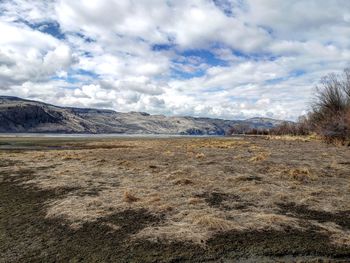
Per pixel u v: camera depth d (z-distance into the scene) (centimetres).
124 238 884
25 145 4944
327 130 4388
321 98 5206
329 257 763
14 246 864
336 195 1273
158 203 1157
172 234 894
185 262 750
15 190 1468
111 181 1566
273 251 789
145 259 766
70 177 1675
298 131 8012
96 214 1070
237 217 1018
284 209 1101
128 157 2553
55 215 1081
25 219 1068
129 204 1162
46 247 851
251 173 1716
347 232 894
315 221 980
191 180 1498
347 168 1888
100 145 4756
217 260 755
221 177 1603
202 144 4381
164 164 2072
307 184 1461
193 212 1050
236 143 4575
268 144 4325
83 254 803
